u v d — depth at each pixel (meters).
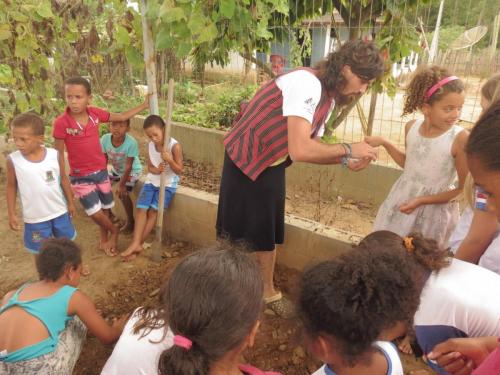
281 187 2.60
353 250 1.35
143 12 3.03
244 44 4.07
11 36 3.93
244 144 2.43
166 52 5.04
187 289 1.19
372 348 1.20
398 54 4.24
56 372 1.99
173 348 1.17
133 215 4.00
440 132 2.31
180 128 5.61
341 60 2.02
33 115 2.90
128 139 3.74
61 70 4.57
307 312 1.22
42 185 2.98
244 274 1.24
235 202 2.61
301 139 2.07
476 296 1.50
